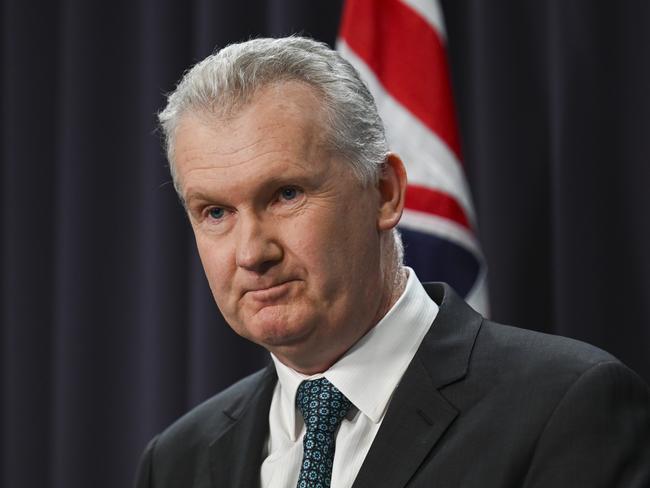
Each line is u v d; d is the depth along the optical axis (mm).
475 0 6434
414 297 3387
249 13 7184
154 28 7426
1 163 8000
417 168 5891
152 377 7285
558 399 3014
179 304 7309
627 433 2957
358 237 3094
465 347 3287
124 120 7629
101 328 7547
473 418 3076
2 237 7945
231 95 2988
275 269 2986
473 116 6641
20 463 7738
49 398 7789
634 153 5996
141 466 3797
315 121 3006
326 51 3184
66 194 7590
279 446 3402
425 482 2998
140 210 7508
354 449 3182
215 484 3492
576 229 6051
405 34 6062
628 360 5973
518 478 2945
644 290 5945
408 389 3184
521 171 6312
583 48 6102
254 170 2932
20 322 7770
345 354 3248
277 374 3537
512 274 6277
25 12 7883
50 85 7895
